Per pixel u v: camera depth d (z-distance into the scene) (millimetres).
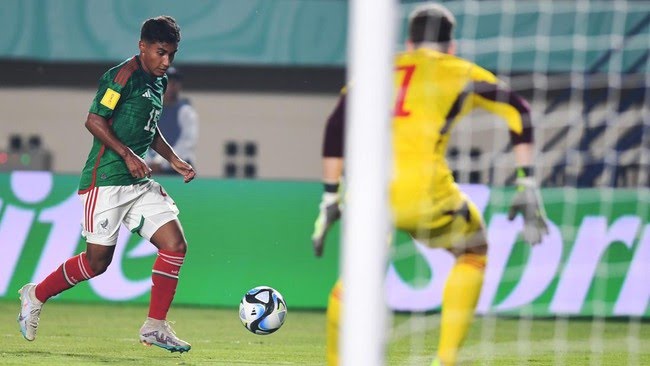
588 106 48938
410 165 17484
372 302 10805
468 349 25875
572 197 33188
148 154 35312
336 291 16906
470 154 49531
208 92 58906
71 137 59375
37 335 25828
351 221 10883
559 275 32969
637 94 48781
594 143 48750
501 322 32125
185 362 21750
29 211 33938
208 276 33844
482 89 17828
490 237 32781
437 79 17766
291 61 50656
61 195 33969
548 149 49062
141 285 33562
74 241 33781
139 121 21797
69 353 22656
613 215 33219
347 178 11461
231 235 33938
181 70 57281
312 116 59281
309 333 28016
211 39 50656
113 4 50688
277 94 58969
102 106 21359
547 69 48875
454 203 17781
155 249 33656
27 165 55000
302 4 50656
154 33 21531
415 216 17562
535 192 17938
